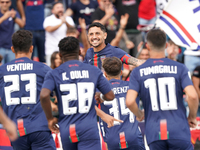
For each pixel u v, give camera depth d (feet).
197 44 59.21
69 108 43.88
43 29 99.35
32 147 48.08
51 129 45.39
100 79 45.19
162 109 42.06
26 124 46.75
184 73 42.45
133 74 43.52
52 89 43.57
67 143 44.55
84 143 44.06
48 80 43.80
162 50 43.98
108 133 53.31
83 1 99.76
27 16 98.89
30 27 98.78
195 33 59.98
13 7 99.25
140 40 98.73
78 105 43.88
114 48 57.00
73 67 44.55
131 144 52.26
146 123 43.11
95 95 48.65
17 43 48.55
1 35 91.71
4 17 91.09
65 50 45.50
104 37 57.21
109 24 93.61
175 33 61.11
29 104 47.11
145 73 42.93
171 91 42.16
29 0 98.78
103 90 45.47
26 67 47.78
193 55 97.60
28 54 49.49
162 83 42.32
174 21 61.62
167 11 62.28
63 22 93.56
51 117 44.24
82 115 44.01
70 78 44.04
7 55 92.94
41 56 99.40
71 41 45.62
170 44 81.87
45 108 43.34
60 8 93.35
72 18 101.86
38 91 47.62
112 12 91.86
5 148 63.67
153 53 44.06
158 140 42.09
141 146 53.31
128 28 99.50
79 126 43.70
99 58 57.00
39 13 98.63
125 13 99.35
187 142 41.75
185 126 42.04
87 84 44.27
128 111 52.90
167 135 41.55
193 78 85.71
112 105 53.21
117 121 50.65
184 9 61.26
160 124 41.86
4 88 47.50
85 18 99.50
